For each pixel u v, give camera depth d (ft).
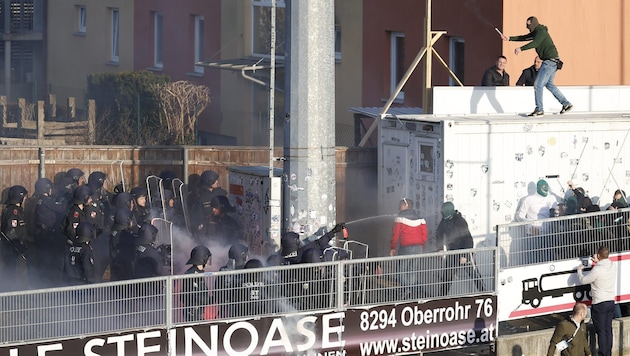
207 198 246.88
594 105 272.72
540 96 252.62
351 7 378.32
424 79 267.80
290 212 221.46
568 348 197.36
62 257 245.04
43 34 552.41
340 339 185.47
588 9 336.49
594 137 249.14
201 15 447.83
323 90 220.64
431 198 238.89
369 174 268.62
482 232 238.07
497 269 200.03
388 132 252.21
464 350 210.79
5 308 162.81
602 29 339.98
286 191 222.07
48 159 269.85
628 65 346.33
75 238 220.64
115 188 253.03
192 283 174.40
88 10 517.55
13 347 163.12
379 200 255.29
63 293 166.20
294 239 203.62
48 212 244.01
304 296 182.29
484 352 210.38
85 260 217.36
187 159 278.26
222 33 430.61
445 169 233.76
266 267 182.19
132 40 490.08
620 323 214.69
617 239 215.92
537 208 239.71
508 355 201.26
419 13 346.95
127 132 372.17
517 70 321.93
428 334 193.67
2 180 264.72
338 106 387.34
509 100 263.08
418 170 242.78
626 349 215.92
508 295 203.41
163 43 474.08
